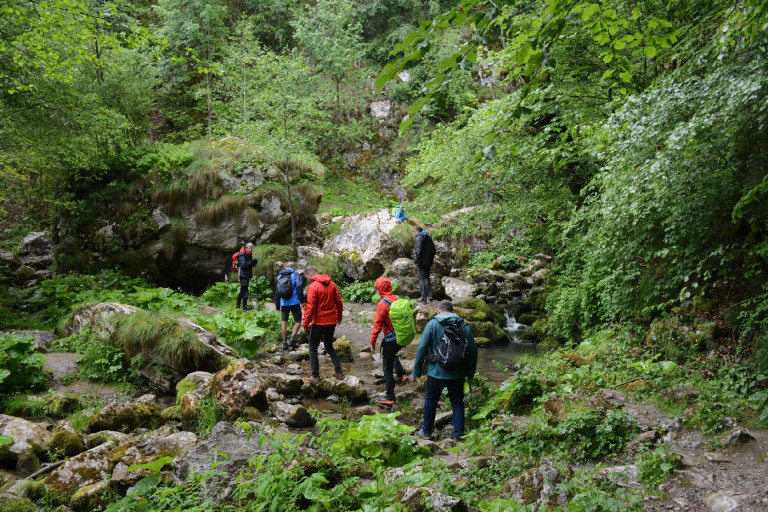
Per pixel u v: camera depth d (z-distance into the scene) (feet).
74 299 42.09
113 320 29.17
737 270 25.72
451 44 82.74
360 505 11.25
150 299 39.09
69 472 14.97
